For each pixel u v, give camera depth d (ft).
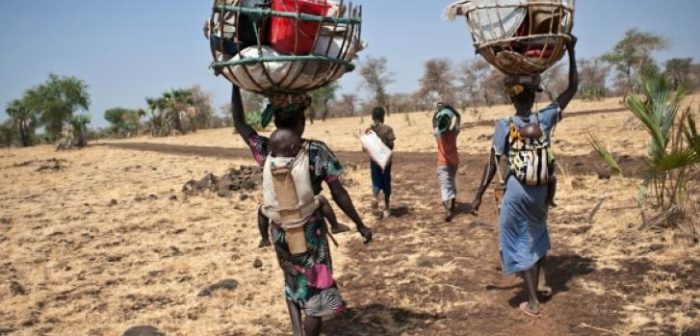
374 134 29.35
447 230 26.12
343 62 13.05
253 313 17.89
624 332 14.88
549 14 14.92
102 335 16.76
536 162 15.72
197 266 23.15
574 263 19.86
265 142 13.98
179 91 210.59
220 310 18.29
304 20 12.28
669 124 22.40
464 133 75.82
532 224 16.20
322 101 211.82
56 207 40.63
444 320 16.58
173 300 19.49
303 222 13.03
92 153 111.14
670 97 22.82
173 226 31.04
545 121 16.17
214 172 58.34
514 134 16.07
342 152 70.28
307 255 13.25
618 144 48.78
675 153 20.35
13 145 255.70
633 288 17.35
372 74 247.50
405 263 21.77
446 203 27.66
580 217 25.23
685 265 18.48
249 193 39.50
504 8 15.25
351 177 43.75
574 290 17.72
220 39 12.78
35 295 20.44
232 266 22.89
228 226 30.22
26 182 61.31
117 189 49.42
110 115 247.91
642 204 24.04
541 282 17.34
